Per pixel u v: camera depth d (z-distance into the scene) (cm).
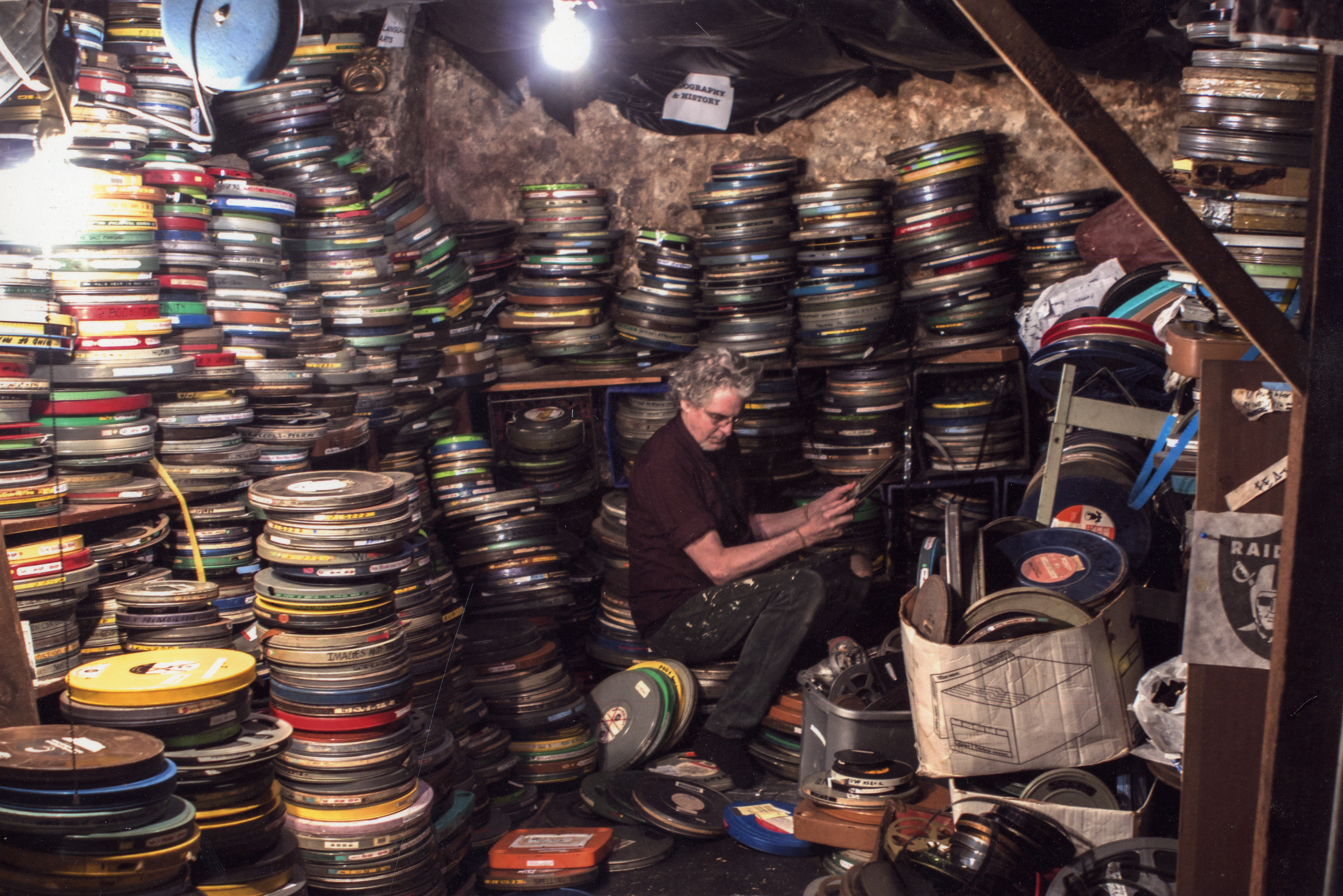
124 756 193
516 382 514
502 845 313
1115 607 267
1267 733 172
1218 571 203
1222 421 201
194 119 324
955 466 508
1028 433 508
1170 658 312
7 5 253
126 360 282
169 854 196
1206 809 207
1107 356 334
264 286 346
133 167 306
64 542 266
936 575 279
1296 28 156
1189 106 231
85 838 186
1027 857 253
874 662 325
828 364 509
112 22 303
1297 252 226
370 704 266
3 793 186
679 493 386
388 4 323
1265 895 174
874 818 296
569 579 455
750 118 551
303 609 265
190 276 317
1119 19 351
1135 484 336
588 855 304
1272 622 203
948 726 265
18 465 261
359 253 403
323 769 263
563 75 552
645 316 515
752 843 317
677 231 577
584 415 526
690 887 303
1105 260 458
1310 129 220
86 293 279
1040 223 497
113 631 282
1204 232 156
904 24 394
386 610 277
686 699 381
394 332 419
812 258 504
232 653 246
